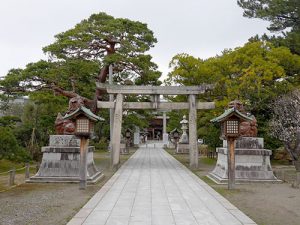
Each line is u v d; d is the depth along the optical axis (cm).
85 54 2953
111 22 2850
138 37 2992
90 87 2894
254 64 2605
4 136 2094
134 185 1747
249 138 1933
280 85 2678
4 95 2583
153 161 3328
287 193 1543
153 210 1176
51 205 1257
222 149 1944
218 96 2952
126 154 4431
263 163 1886
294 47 3022
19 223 1009
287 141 2419
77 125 1633
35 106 3159
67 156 1872
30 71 2588
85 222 1015
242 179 1844
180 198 1398
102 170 2498
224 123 1648
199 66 2908
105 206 1235
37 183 1805
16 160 2178
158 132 10462
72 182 1808
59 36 2862
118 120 2684
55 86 2733
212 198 1402
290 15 3097
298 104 2473
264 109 2753
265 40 3133
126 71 3159
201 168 2678
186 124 4828
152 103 2789
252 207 1248
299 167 2372
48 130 3028
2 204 1275
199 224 1001
